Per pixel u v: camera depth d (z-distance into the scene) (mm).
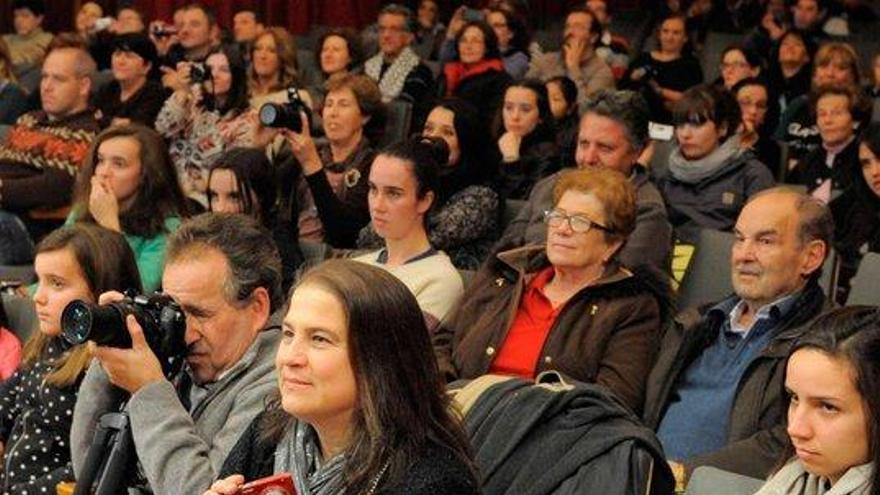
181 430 4031
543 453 4035
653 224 6250
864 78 12672
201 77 9125
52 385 5094
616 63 12812
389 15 11992
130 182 6715
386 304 3324
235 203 6902
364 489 3262
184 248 4402
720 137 7941
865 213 7840
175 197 6848
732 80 11523
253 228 4488
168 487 3971
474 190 7316
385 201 6199
